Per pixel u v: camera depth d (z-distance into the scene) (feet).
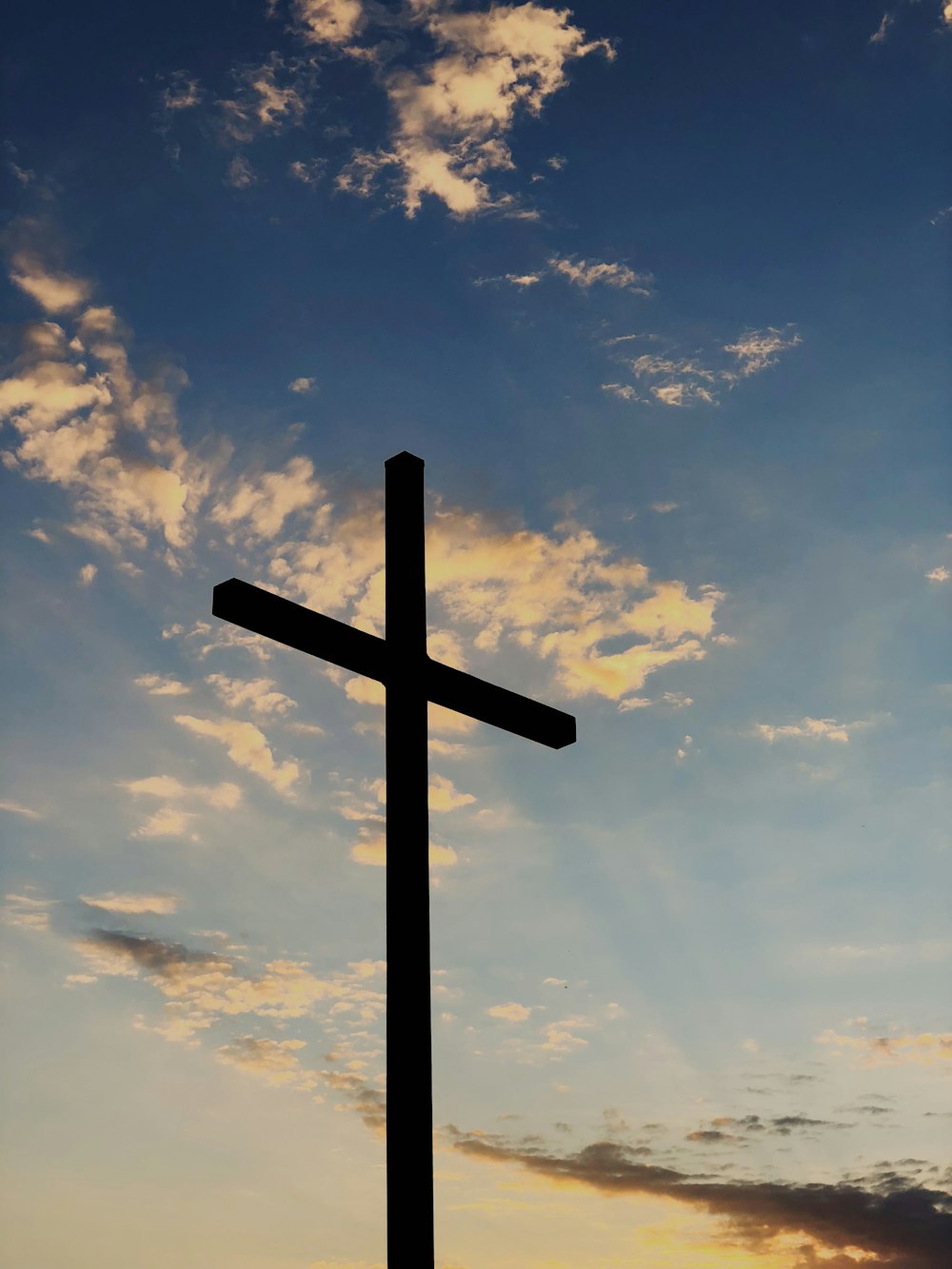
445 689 28.73
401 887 25.43
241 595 26.16
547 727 31.07
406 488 29.48
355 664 27.48
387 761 26.91
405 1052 23.95
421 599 28.66
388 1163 23.35
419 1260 22.57
